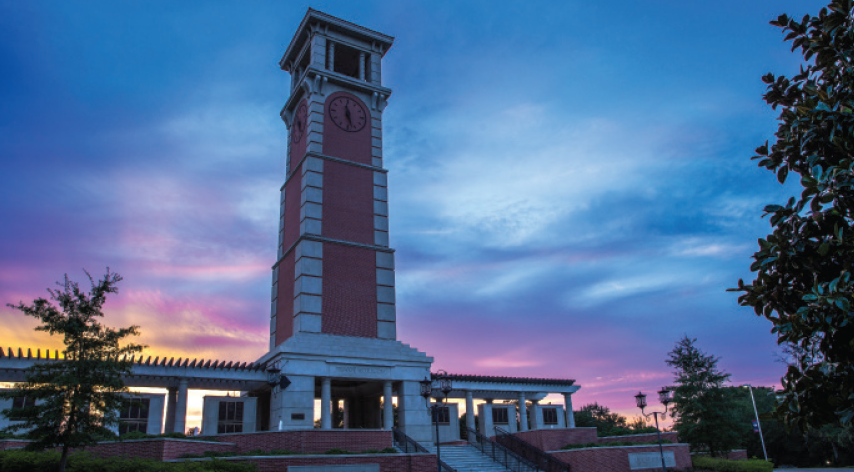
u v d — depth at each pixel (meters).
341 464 28.97
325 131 48.34
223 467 24.67
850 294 7.42
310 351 38.91
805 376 8.25
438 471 28.00
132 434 29.50
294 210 47.62
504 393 52.94
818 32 9.41
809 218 8.23
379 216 47.72
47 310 21.80
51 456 22.55
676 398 45.78
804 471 50.81
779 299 8.72
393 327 44.22
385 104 52.75
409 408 41.19
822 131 8.38
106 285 23.16
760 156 9.55
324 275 43.00
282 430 34.88
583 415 81.88
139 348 23.47
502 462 39.22
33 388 21.67
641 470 37.81
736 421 45.72
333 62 52.31
